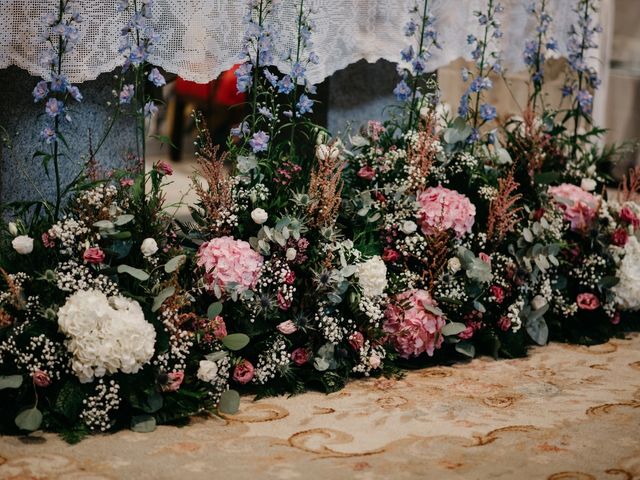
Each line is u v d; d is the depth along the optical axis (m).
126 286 2.39
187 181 5.36
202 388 2.35
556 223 3.03
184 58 2.62
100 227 2.33
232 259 2.47
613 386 2.68
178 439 2.19
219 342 2.45
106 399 2.19
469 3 3.28
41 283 2.30
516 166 3.11
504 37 3.46
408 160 2.90
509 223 2.95
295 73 2.76
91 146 2.71
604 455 2.17
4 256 2.35
